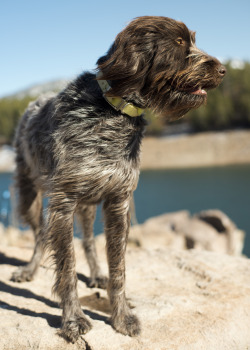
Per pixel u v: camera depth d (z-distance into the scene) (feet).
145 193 38.58
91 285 6.00
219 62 5.12
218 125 81.82
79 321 4.94
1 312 5.20
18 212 6.24
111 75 4.84
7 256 6.98
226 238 13.44
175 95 5.06
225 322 5.27
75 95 5.03
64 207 4.97
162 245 12.53
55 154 5.03
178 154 74.02
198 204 29.58
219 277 6.15
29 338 4.87
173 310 5.40
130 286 6.02
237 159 69.51
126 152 5.02
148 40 4.90
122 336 4.97
